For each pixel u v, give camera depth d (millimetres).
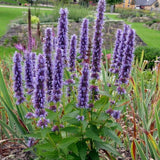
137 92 3574
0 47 12102
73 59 2508
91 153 2541
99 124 2480
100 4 2256
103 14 2271
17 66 2160
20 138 3020
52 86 2164
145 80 5141
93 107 2371
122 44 2463
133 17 30938
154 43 15344
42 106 1960
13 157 3023
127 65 2146
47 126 2180
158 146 2715
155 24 23562
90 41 2484
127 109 3619
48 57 2184
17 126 3002
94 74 2316
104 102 2391
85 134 2293
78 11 19344
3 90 3238
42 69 1912
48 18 18219
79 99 2049
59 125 2316
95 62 2305
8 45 12461
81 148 2338
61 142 2137
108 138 3289
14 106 3414
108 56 6277
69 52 2498
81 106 2055
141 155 2582
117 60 2525
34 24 15789
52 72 2154
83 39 2459
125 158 3076
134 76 4285
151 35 18625
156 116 2611
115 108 2520
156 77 4039
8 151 3150
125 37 2441
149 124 2994
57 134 2346
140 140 2879
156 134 3029
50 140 2264
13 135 3297
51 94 2145
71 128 2314
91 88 2301
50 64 2170
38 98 1946
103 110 2584
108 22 16422
